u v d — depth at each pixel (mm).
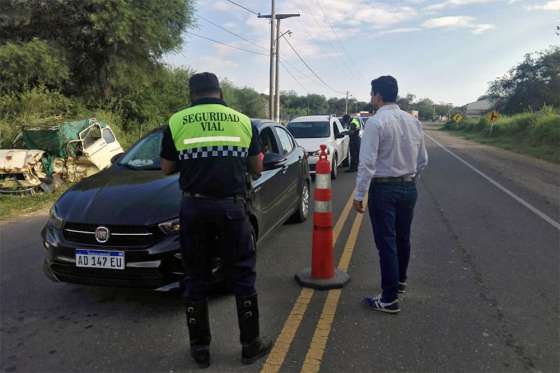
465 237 6258
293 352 3328
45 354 3387
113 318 3971
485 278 4727
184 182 3104
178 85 26312
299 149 7168
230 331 3668
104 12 18672
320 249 4566
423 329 3639
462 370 3066
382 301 3926
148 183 4387
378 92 3863
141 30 19656
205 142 3033
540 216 7492
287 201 6172
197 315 3156
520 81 56500
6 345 3527
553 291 4383
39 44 17266
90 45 20125
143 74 21859
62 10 19062
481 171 13461
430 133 47375
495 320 3783
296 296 4320
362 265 5164
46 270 4109
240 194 3160
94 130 11805
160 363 3244
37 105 15984
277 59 29141
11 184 9648
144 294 4484
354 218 7453
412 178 3932
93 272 3826
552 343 3406
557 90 53219
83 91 21000
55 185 10320
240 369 3143
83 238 3893
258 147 3295
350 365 3145
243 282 3193
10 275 5105
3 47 16625
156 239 3787
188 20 22078
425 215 7578
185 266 3207
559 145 21812
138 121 23016
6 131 12117
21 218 8180
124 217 3834
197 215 3080
